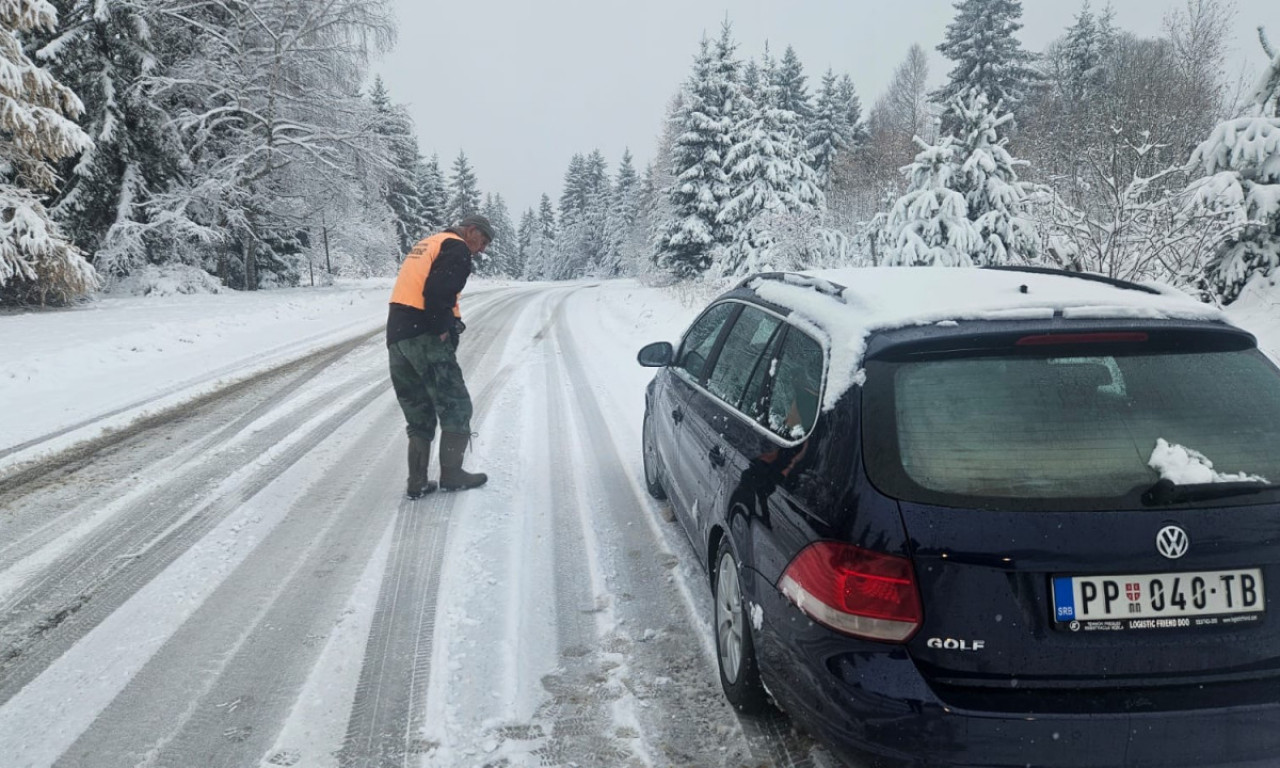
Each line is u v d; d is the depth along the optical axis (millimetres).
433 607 3658
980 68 35688
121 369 10289
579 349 13086
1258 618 1972
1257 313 8602
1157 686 1961
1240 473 2018
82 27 21547
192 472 5840
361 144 27672
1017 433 2100
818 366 2586
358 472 5879
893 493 2041
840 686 2020
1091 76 38781
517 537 4547
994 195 11461
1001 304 2438
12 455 6242
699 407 3791
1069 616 1938
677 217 32906
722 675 2924
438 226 72562
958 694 1943
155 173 23953
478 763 2535
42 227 16266
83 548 4375
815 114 47125
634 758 2549
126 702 2883
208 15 25938
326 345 12984
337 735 2686
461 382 5371
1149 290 2770
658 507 5074
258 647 3291
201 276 24109
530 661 3172
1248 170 9062
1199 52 22203
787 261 18031
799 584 2166
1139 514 1967
